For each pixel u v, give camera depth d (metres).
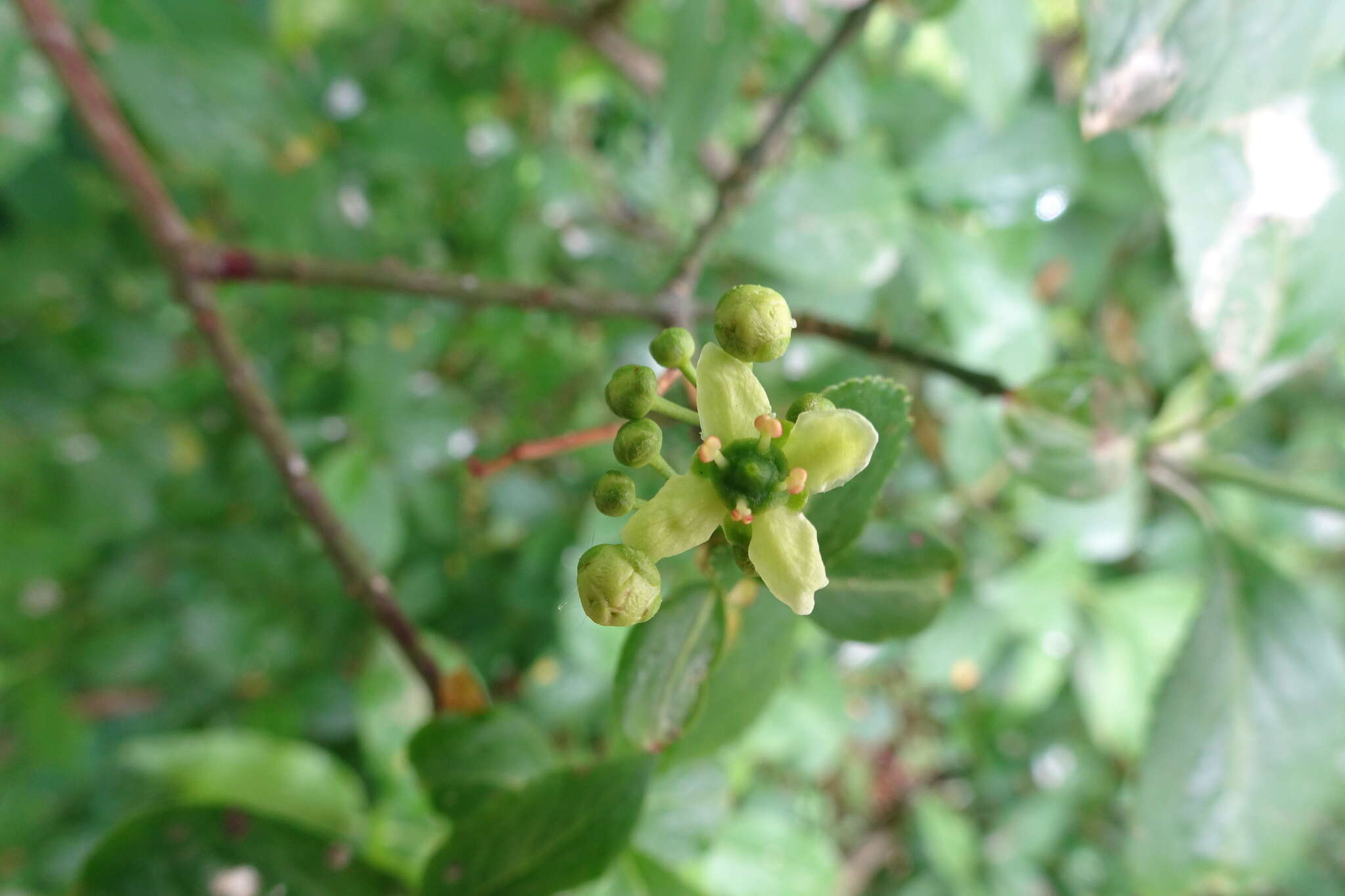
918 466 0.10
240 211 0.12
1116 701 0.11
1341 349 0.12
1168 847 0.07
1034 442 0.06
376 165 0.12
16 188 0.11
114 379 0.13
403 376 0.11
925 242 0.09
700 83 0.08
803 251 0.09
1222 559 0.07
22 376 0.12
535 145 0.12
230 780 0.07
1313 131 0.06
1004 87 0.09
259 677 0.13
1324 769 0.06
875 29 0.12
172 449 0.13
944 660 0.11
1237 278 0.06
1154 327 0.08
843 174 0.09
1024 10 0.09
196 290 0.07
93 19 0.09
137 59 0.09
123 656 0.12
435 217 0.12
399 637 0.06
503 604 0.12
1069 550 0.11
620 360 0.11
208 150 0.10
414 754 0.05
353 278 0.07
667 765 0.05
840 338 0.06
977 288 0.09
